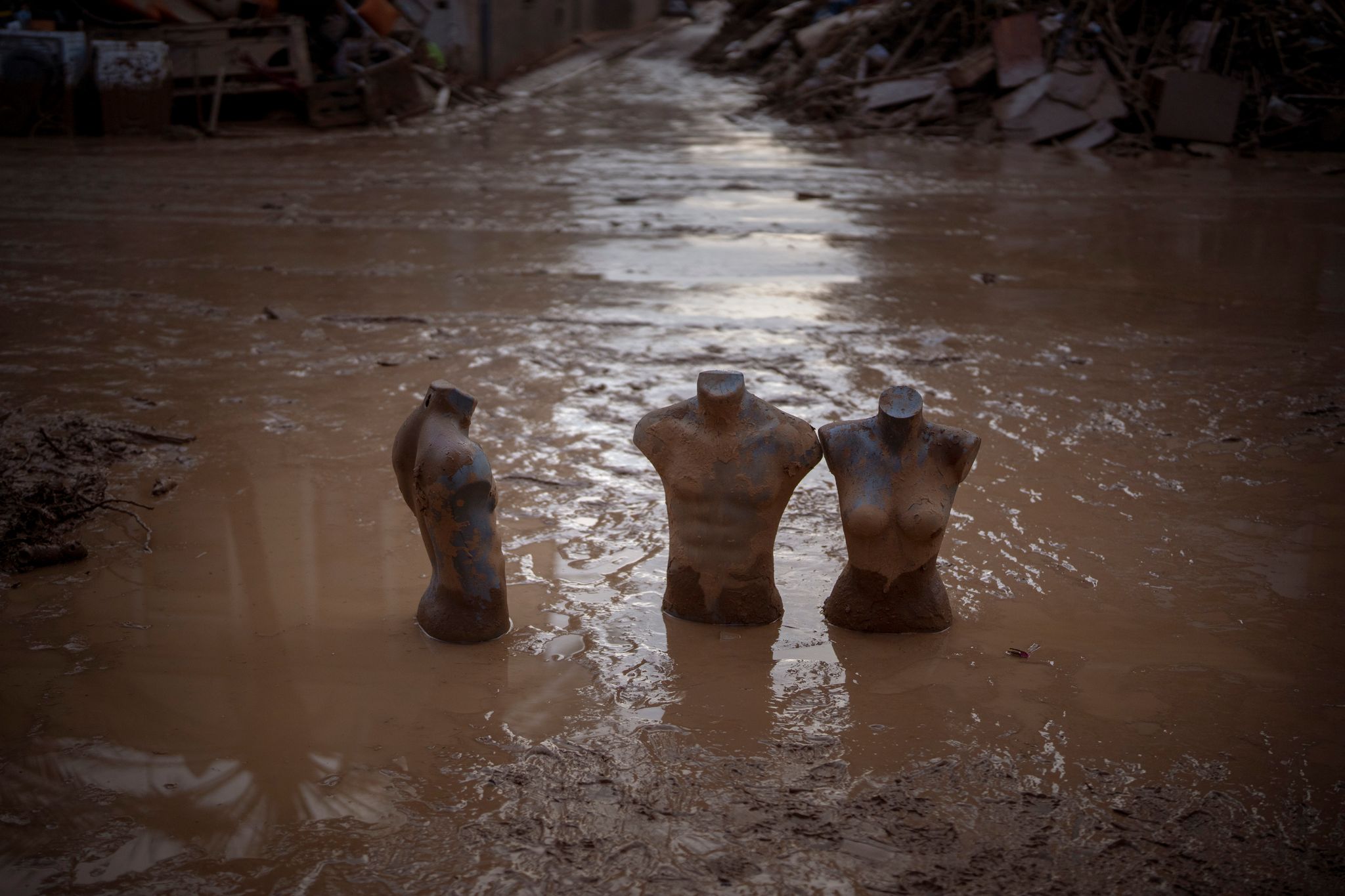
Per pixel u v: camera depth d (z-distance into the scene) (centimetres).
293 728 363
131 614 438
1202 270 1110
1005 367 773
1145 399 702
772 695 385
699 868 300
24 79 1973
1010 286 1039
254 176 1645
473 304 943
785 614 445
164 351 795
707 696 384
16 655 406
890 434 416
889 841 310
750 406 425
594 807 325
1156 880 296
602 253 1162
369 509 538
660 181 1650
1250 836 312
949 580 470
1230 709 375
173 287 986
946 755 349
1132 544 501
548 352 800
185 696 382
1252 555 489
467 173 1708
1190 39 2155
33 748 351
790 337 849
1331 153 2042
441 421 419
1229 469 587
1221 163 1934
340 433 636
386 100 2236
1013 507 539
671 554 438
